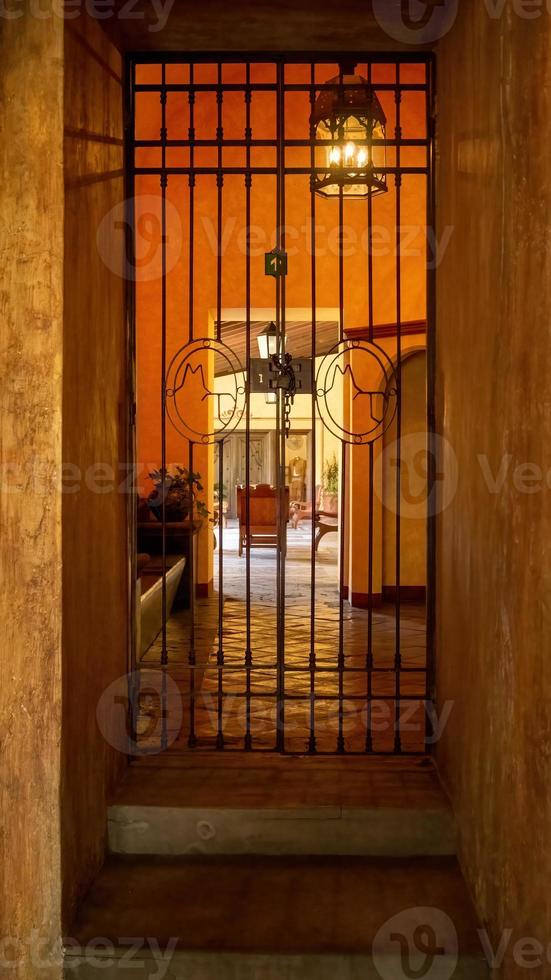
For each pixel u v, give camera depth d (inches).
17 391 110.4
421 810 141.1
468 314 133.7
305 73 361.1
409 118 349.4
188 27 156.4
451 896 128.0
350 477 365.1
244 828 141.2
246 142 170.4
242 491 543.8
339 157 175.0
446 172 154.8
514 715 102.0
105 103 148.0
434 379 168.2
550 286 89.4
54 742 111.0
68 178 121.7
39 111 110.0
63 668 116.0
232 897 127.3
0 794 109.7
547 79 90.6
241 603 366.9
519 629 100.2
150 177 370.6
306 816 141.0
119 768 152.5
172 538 353.1
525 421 98.5
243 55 168.6
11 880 109.9
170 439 379.6
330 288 362.6
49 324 110.5
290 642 279.6
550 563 89.1
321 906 124.5
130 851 141.9
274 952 112.3
